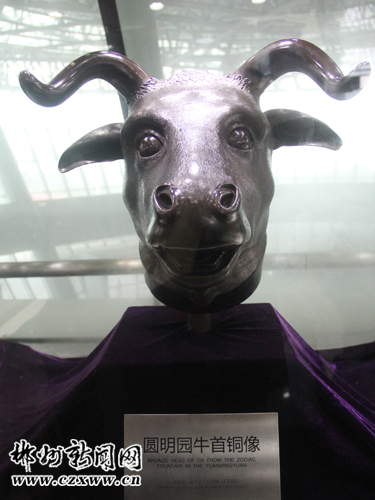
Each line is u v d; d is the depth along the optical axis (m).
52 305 1.43
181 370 0.81
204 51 1.16
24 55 1.16
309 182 1.22
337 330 1.20
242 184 0.64
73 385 0.90
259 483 0.74
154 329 0.96
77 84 0.78
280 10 1.08
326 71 0.72
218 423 0.75
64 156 0.90
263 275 1.29
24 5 1.08
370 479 0.76
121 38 1.11
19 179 1.31
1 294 1.42
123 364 0.81
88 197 1.34
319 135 0.89
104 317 1.41
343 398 0.84
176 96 0.69
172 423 0.75
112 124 0.88
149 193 0.65
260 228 0.78
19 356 1.20
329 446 0.79
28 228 1.38
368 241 1.23
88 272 1.38
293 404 0.80
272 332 0.91
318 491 0.75
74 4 1.08
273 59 0.77
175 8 1.09
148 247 0.75
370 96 1.08
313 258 1.26
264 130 0.73
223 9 1.09
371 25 1.03
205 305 0.74
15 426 0.88
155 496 0.75
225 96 0.69
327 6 1.04
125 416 0.76
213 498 0.74
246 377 0.81
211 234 0.51
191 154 0.57
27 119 1.23
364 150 1.15
